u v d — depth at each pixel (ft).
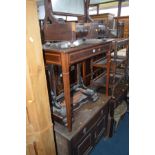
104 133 6.06
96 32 4.80
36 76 2.97
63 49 3.29
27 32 2.65
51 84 4.74
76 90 5.86
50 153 3.81
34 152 3.42
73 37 3.67
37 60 2.91
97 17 8.71
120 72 7.13
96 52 4.39
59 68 5.49
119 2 14.40
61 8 4.38
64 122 4.18
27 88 2.89
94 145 5.38
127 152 5.49
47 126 3.49
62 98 5.04
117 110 6.85
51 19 3.93
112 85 5.94
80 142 4.39
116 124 6.47
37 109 3.15
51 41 4.01
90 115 4.75
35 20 2.74
